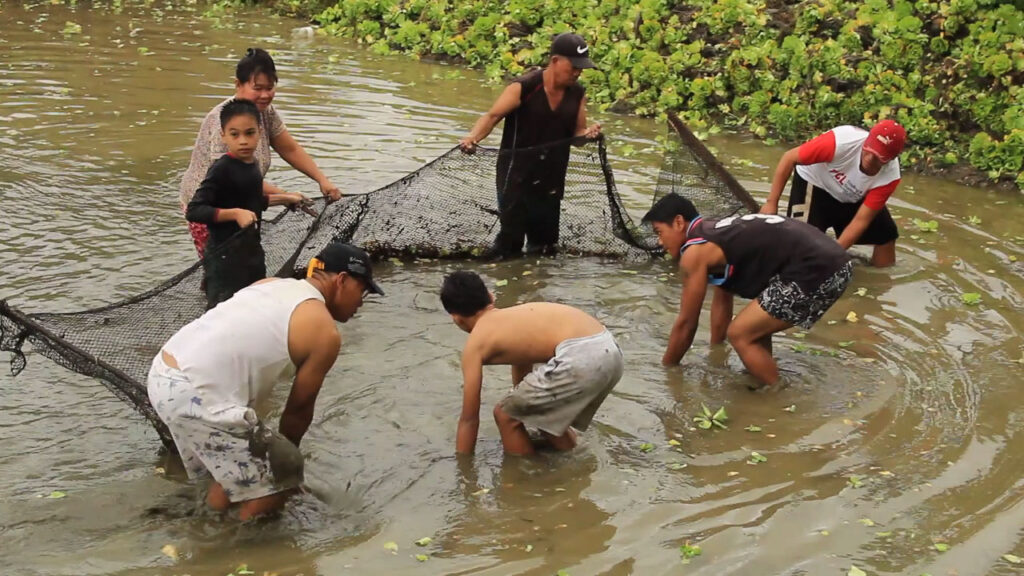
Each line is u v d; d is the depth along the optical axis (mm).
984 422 5555
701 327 6777
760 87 11492
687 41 12672
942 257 8000
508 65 13375
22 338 4863
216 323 4426
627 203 8750
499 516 4664
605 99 12312
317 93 12094
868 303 7141
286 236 6820
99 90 11836
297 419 4688
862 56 11281
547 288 7363
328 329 4488
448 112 11500
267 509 4594
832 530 4566
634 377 6047
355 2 15766
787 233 5785
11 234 7691
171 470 4938
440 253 7855
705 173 7770
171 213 8305
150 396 4418
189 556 4316
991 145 9719
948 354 6375
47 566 4199
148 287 6879
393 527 4566
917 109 10398
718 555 4371
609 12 13328
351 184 8961
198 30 15547
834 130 7391
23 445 5074
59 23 15477
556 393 4980
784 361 6266
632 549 4410
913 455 5223
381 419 5473
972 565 4332
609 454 5227
